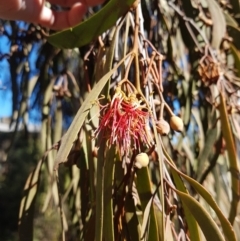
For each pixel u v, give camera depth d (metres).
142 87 0.20
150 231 0.19
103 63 0.23
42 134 0.36
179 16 0.34
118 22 0.24
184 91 0.35
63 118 0.42
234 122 0.28
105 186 0.19
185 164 0.35
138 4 0.22
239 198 0.25
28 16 0.26
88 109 0.17
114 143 0.19
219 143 0.29
